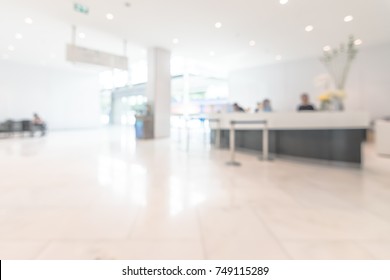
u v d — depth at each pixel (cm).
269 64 1155
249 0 557
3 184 290
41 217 195
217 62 1130
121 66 848
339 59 480
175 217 197
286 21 668
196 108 1556
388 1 557
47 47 955
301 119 434
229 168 394
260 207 221
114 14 635
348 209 217
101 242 156
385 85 894
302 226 182
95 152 564
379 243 158
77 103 1477
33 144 721
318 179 325
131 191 266
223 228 178
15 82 1224
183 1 564
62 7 600
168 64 958
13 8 609
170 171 369
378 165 431
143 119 906
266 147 476
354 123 396
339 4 571
